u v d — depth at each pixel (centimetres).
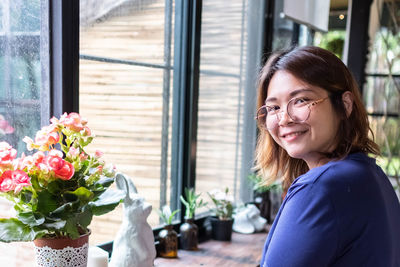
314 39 252
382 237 84
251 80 242
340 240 82
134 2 167
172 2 185
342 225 81
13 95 129
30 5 130
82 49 149
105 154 162
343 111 94
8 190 92
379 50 247
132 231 140
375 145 98
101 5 154
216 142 221
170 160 193
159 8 179
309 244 82
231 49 223
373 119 253
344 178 84
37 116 135
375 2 243
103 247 158
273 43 246
